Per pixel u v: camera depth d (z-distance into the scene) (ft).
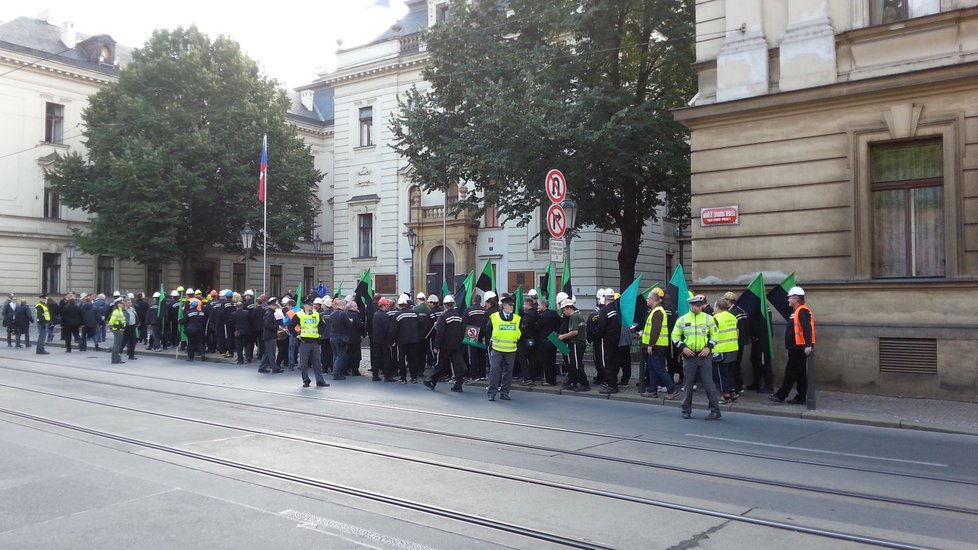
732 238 47.37
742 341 41.55
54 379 50.67
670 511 19.66
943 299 39.93
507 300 43.06
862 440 30.45
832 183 43.70
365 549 16.40
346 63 125.18
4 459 25.17
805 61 44.50
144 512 19.08
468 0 64.69
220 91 120.16
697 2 50.06
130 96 115.55
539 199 62.54
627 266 67.82
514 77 59.77
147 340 84.28
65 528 17.76
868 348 42.06
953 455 27.45
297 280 166.30
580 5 60.85
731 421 35.14
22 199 130.31
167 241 111.34
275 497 20.58
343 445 27.89
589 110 57.41
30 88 131.54
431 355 54.75
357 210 123.85
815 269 44.19
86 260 136.67
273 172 121.70
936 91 40.42
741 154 47.16
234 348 67.82
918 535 17.87
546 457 26.22
